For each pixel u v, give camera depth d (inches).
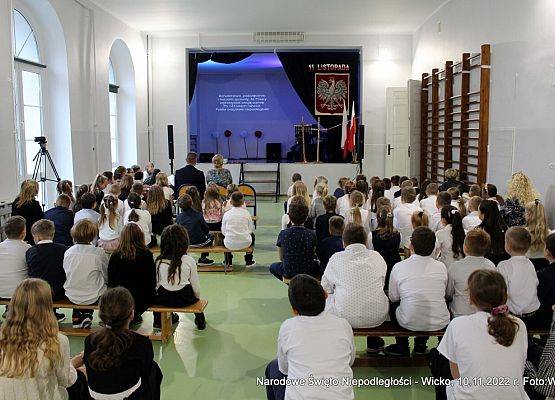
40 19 283.6
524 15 223.3
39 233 140.9
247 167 471.8
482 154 263.3
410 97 390.0
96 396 80.7
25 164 275.4
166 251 141.5
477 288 81.4
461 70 299.1
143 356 82.7
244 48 458.9
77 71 309.6
